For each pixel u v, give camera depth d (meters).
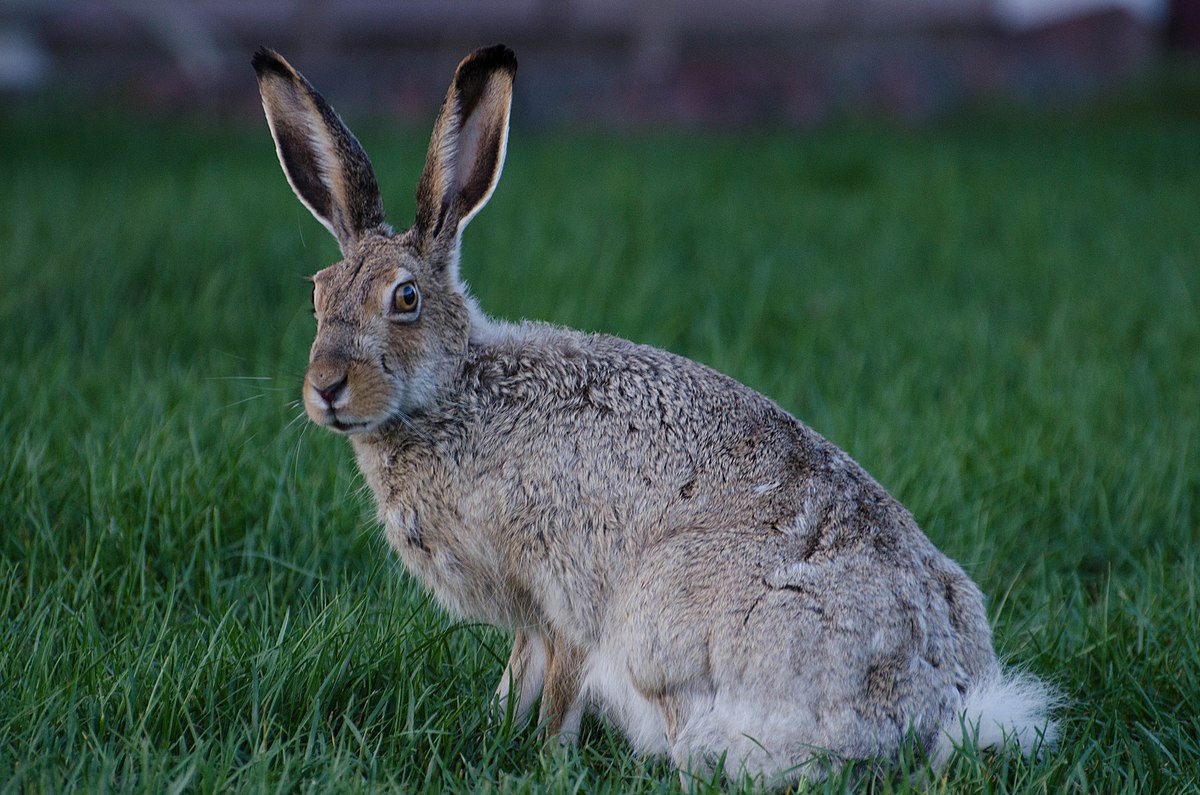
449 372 9.63
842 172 29.36
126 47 44.69
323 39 44.66
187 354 16.20
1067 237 24.09
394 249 9.59
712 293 18.83
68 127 35.94
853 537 8.80
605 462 9.29
